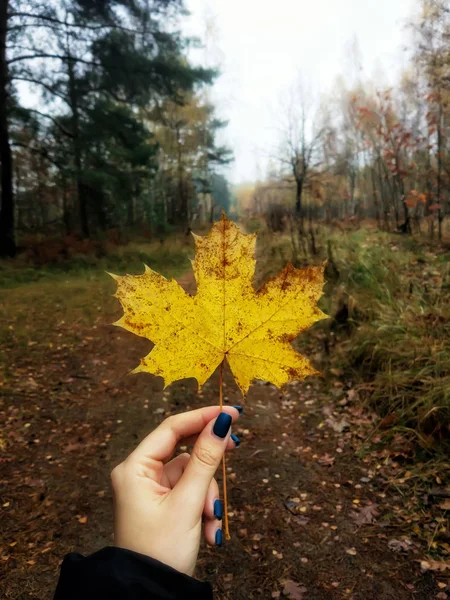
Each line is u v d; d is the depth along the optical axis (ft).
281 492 3.04
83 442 3.76
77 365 5.53
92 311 8.06
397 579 2.25
